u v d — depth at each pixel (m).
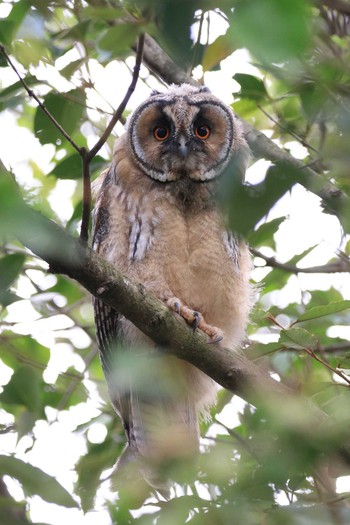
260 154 10.62
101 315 10.95
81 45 10.14
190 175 10.82
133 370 6.34
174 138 10.83
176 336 8.66
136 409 10.54
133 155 11.06
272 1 4.14
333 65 6.39
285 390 8.44
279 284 12.56
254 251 11.23
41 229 4.88
